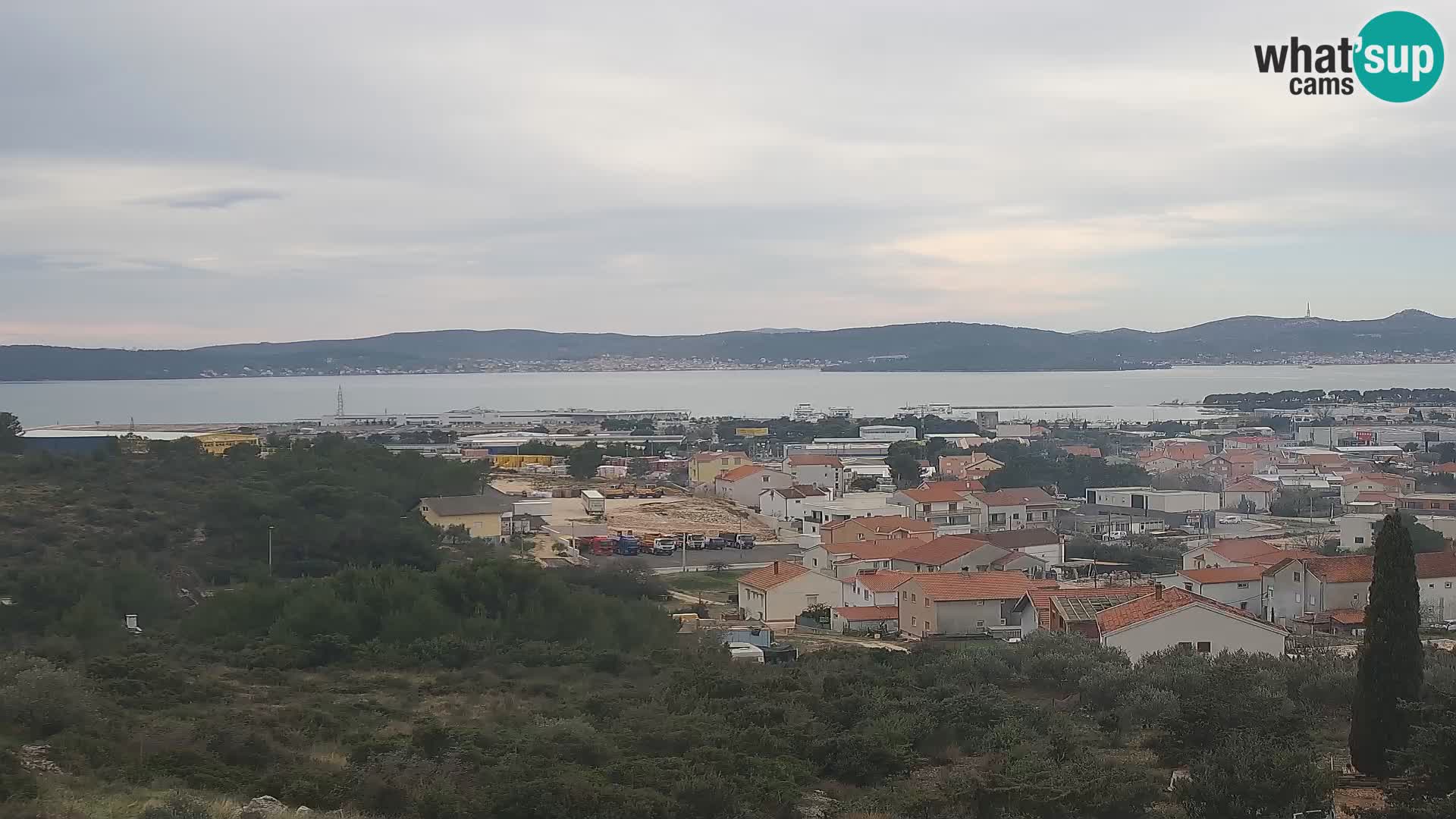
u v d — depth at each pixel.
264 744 30.50
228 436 175.62
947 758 34.66
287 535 84.62
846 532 112.19
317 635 54.09
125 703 36.81
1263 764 26.89
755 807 27.72
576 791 26.36
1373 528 109.50
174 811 23.41
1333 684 41.94
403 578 61.47
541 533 117.56
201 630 57.97
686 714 38.34
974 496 135.88
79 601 58.34
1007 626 74.12
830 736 34.84
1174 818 26.36
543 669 51.41
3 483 90.00
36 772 25.98
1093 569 100.88
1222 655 48.50
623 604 68.25
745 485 158.38
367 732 35.78
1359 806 28.42
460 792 27.05
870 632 79.44
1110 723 38.19
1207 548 99.31
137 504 87.69
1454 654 53.25
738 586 93.94
